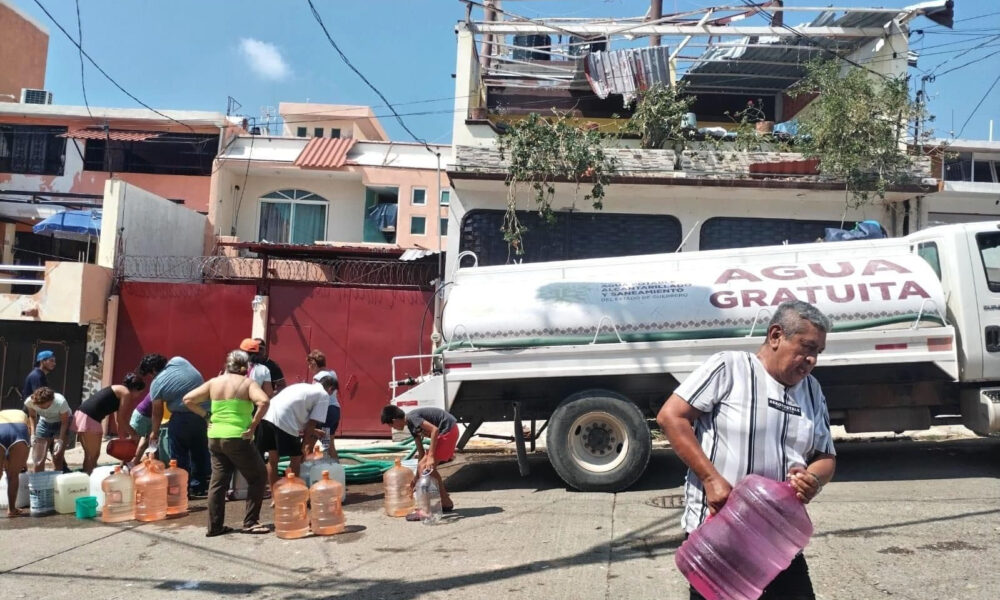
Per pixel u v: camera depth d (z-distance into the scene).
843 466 8.92
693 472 3.25
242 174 20.89
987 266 8.03
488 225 12.69
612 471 7.99
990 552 5.62
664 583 5.19
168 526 7.33
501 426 12.32
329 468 8.13
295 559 6.11
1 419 7.90
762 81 16.66
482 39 15.62
